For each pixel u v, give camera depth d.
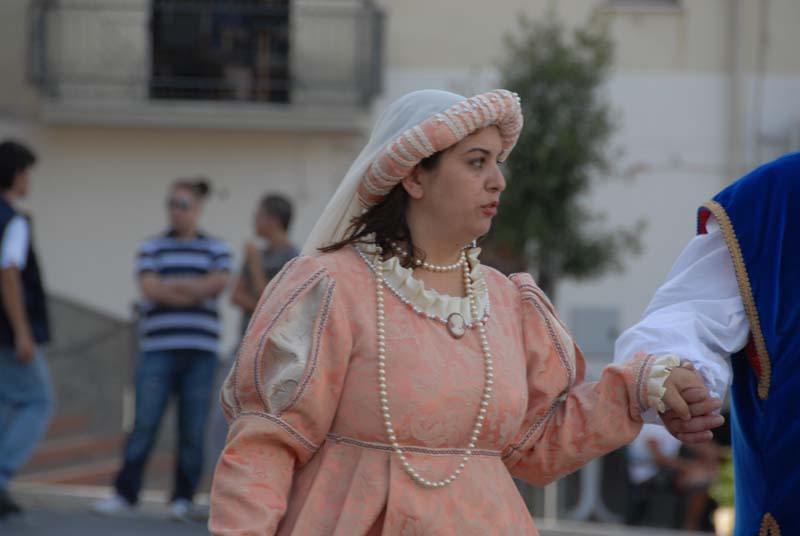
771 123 27.31
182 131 28.17
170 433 26.03
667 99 27.48
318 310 5.72
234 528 5.47
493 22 27.73
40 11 28.00
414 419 5.64
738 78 27.20
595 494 20.23
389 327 5.74
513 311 6.15
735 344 6.47
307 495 5.67
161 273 15.96
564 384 6.18
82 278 28.06
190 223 16.06
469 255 6.09
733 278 6.59
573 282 23.52
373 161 5.91
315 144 28.12
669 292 6.63
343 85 27.97
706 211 6.75
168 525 15.62
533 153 20.98
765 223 6.55
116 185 28.16
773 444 6.37
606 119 22.09
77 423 24.94
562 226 21.20
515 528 5.77
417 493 5.62
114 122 27.91
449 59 27.83
